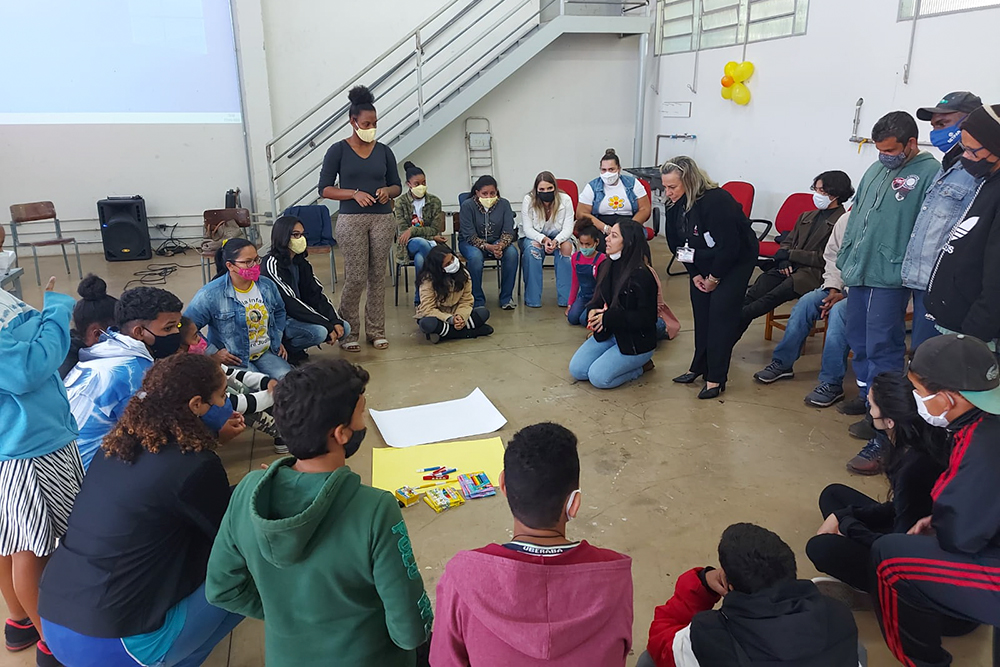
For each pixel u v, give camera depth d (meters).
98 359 2.04
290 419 1.18
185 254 7.27
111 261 6.89
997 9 4.12
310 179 7.50
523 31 7.79
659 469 2.74
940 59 4.51
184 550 1.52
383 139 7.56
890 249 2.68
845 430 3.07
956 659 1.78
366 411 3.28
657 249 7.20
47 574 1.49
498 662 1.06
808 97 5.64
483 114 7.75
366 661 1.26
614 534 2.31
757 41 6.13
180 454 1.47
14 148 6.76
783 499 2.52
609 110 8.16
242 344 3.15
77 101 6.82
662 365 3.92
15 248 5.96
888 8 4.84
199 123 7.21
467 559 1.12
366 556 1.18
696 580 1.64
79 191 7.05
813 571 2.11
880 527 1.97
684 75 7.27
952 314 2.33
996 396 1.44
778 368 3.63
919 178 2.59
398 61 7.48
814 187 4.10
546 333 4.56
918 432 1.74
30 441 1.63
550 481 1.13
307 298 3.84
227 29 7.04
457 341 4.40
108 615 1.44
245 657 1.83
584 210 5.50
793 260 4.02
